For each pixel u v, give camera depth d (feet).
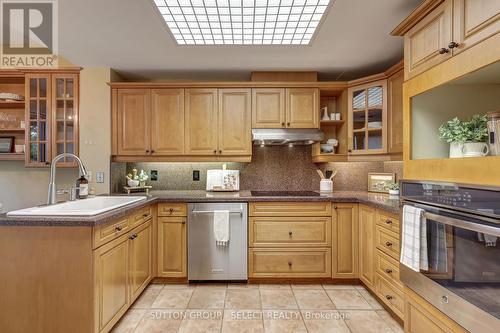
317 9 6.44
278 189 11.34
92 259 5.28
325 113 10.53
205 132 10.15
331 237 9.07
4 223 5.14
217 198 9.01
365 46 8.37
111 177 10.05
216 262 9.07
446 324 4.68
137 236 7.55
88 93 10.00
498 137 4.12
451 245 4.53
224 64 9.74
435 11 5.03
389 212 6.91
